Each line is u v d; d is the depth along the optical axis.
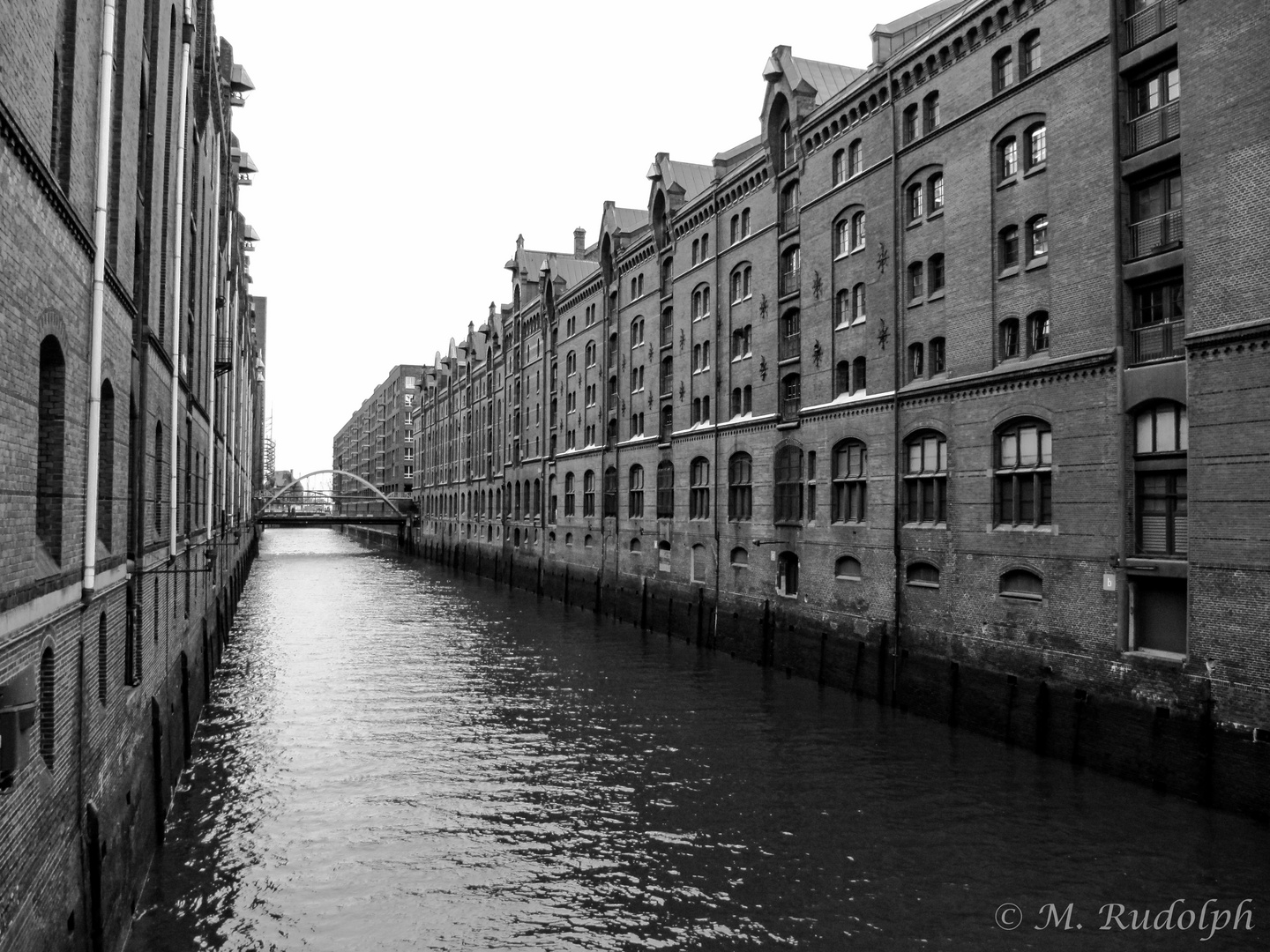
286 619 43.34
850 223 27.09
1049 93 19.70
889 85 24.95
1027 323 20.31
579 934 12.21
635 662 31.36
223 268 36.53
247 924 12.43
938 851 14.51
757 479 31.81
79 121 9.36
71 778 9.15
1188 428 16.09
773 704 24.52
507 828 15.91
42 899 7.91
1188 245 16.16
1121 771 17.05
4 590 6.91
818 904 12.93
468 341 79.50
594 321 49.09
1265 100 14.91
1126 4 18.03
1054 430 19.27
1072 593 18.62
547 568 54.28
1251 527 14.94
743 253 33.47
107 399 11.62
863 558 25.53
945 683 21.80
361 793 17.70
